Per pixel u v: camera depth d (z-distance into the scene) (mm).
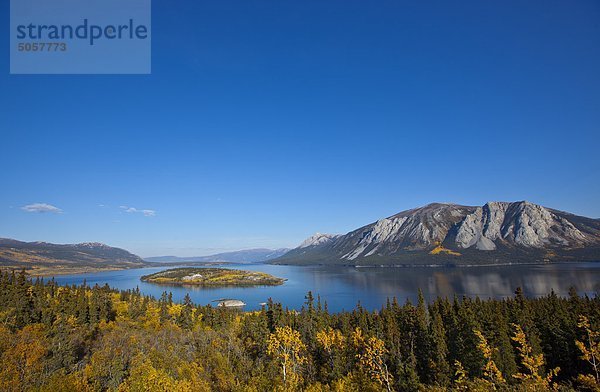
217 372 83688
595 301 123812
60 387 62406
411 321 107938
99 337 113250
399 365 80938
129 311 159250
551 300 127062
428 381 80750
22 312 120938
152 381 67500
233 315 162625
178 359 90312
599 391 39094
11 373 68062
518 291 127750
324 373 83500
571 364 80125
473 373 74000
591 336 48312
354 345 89625
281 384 62000
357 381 62844
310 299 138500
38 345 83938
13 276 161875
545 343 89125
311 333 114938
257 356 101812
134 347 99062
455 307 120562
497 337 80438
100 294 167375
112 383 73500
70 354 86375
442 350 84938
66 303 139000
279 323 122938
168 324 147250
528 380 41688
